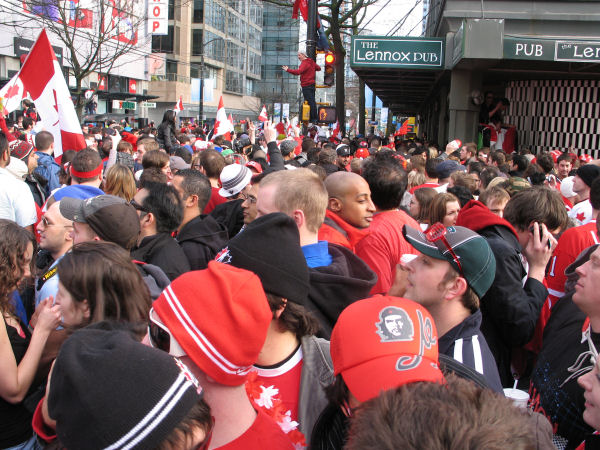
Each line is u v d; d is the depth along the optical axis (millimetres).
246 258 1917
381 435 962
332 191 3490
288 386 1973
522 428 976
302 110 10867
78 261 2098
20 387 2221
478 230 3203
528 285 2953
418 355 1508
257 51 89312
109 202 2863
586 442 1755
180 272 3293
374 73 17000
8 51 24859
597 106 15039
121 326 1604
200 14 63156
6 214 4355
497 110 15977
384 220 3645
